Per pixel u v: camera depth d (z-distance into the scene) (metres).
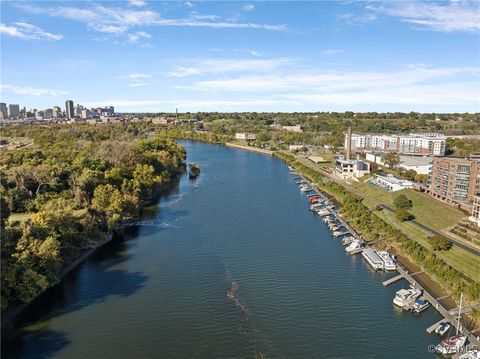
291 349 89.62
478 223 150.62
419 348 89.94
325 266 132.00
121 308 105.62
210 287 116.88
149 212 191.25
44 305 106.94
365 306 107.19
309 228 170.50
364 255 138.75
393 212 185.62
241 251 143.75
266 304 107.94
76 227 142.88
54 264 115.81
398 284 119.69
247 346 90.50
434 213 172.50
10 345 90.50
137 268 129.25
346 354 88.06
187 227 169.38
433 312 104.44
